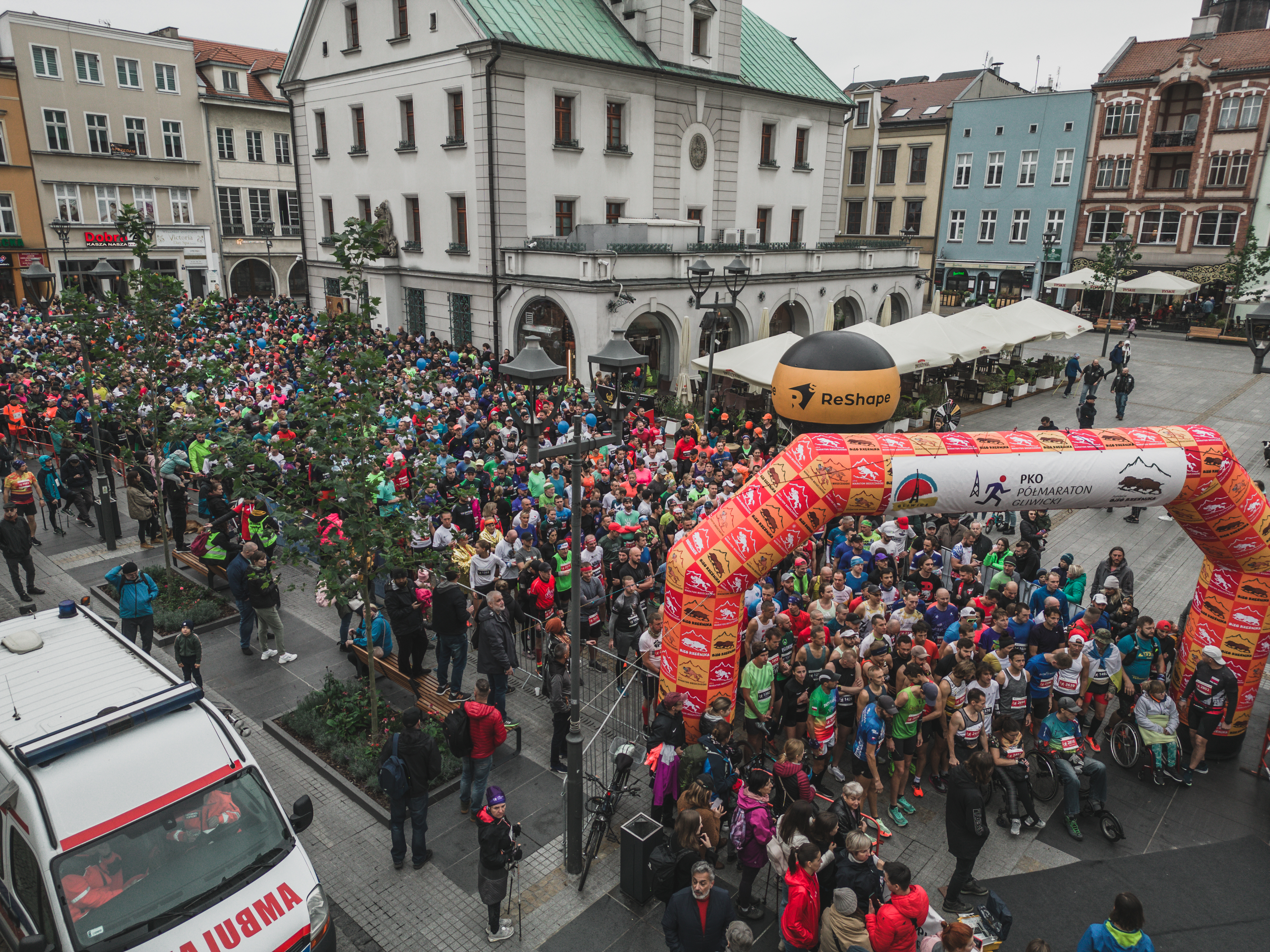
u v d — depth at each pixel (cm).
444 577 1173
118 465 2012
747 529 970
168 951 589
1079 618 1198
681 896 661
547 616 1230
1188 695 1051
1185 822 960
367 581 983
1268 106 4244
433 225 3095
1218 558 1055
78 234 4291
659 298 2758
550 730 1103
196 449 1700
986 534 1642
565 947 759
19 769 629
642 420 2133
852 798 768
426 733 832
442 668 1124
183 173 4666
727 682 1009
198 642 1106
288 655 1249
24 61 4034
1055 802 995
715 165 3428
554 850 884
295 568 1602
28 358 2519
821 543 1541
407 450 1530
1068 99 4794
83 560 1630
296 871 666
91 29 4219
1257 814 979
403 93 3058
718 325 3012
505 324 2912
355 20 3216
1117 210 4775
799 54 3981
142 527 1691
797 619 1148
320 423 964
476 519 1541
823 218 4025
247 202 5000
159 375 1462
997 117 5038
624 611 1141
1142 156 4641
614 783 931
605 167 3061
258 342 2853
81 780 630
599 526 1515
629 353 873
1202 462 995
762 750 1009
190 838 645
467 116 2812
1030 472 985
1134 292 4453
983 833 789
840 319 3656
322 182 3616
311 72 3497
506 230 2847
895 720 932
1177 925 805
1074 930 795
